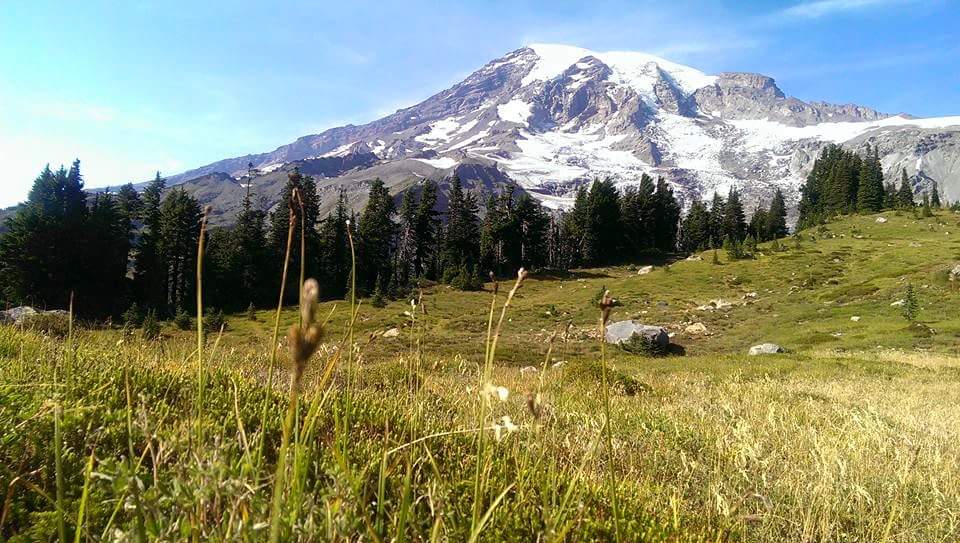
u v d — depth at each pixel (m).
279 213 72.25
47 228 52.84
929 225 89.19
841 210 111.69
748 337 46.09
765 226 121.44
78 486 2.01
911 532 3.46
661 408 8.41
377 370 5.51
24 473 2.07
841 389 14.22
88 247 55.25
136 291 63.31
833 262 74.00
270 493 1.81
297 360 0.66
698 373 20.75
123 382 3.61
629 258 103.31
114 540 1.29
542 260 94.38
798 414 8.23
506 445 2.64
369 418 3.48
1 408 2.59
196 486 1.37
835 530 3.38
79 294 54.00
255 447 2.50
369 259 79.94
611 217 101.12
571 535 2.27
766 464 4.09
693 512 3.32
